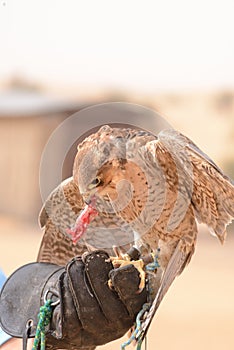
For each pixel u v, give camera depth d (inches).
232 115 3747.5
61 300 271.1
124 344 261.7
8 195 2330.2
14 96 2723.9
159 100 4215.1
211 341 917.2
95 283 270.1
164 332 960.3
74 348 279.0
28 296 287.7
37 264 297.4
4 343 301.9
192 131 3506.4
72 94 4242.1
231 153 3112.7
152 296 275.9
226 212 296.2
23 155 2420.0
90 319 270.1
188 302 1181.7
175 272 297.0
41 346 270.2
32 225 2129.7
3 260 1518.2
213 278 1413.6
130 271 270.7
